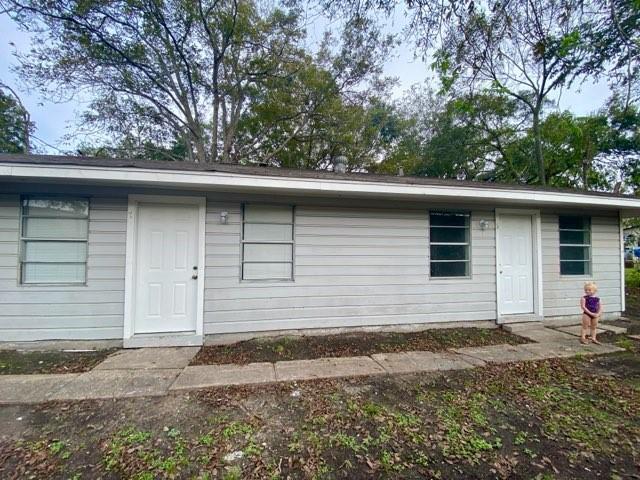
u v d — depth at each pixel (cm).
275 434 262
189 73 1405
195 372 382
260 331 526
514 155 1588
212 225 511
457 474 218
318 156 1809
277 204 541
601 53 564
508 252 647
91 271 469
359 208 575
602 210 711
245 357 439
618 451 245
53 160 427
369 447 246
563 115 1338
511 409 307
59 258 466
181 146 1711
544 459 234
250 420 282
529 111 1498
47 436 256
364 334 557
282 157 1741
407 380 372
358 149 1802
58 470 217
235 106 1571
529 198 578
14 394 321
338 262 562
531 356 453
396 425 276
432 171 1792
